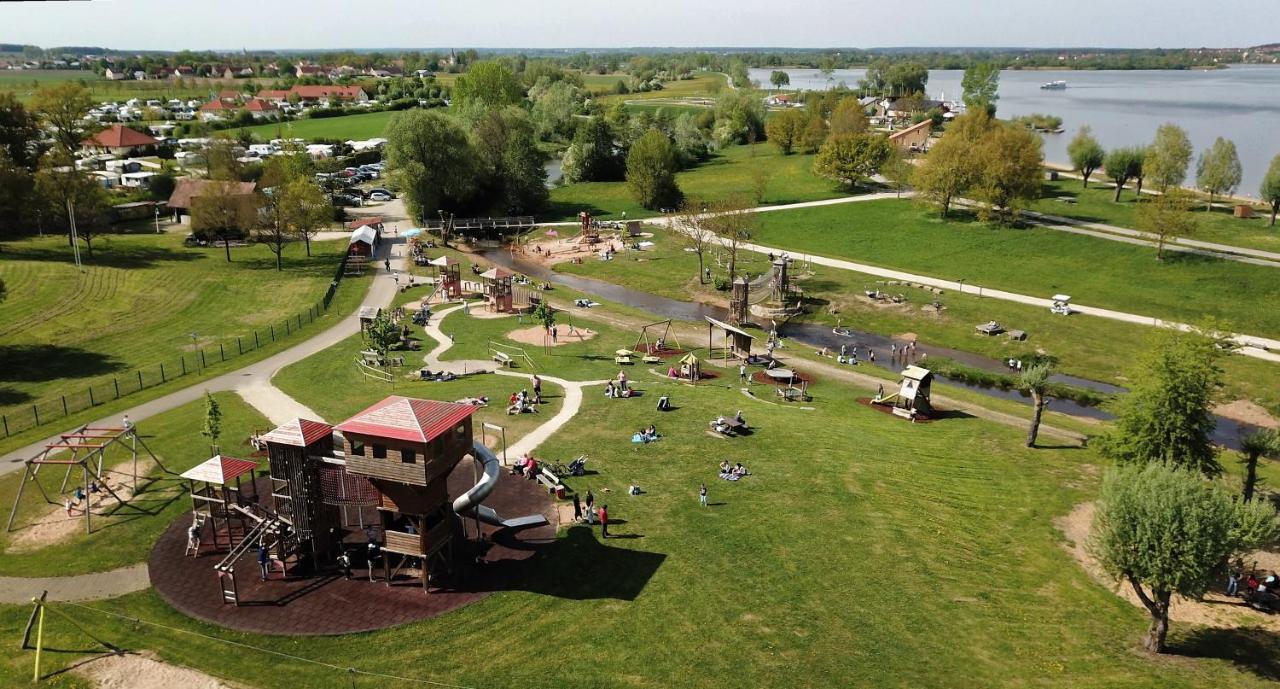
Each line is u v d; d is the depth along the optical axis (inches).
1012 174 5236.2
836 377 3169.3
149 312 3585.1
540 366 3011.8
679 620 1519.4
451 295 4062.5
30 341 3134.8
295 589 1594.5
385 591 1594.5
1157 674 1418.6
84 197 4372.5
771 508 1929.1
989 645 1494.8
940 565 1747.0
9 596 1550.2
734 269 4505.4
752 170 7657.5
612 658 1416.1
